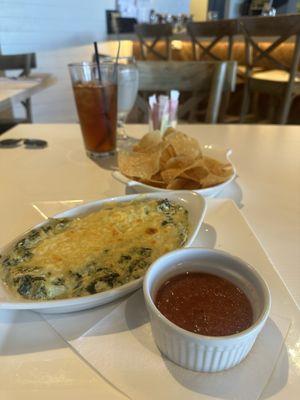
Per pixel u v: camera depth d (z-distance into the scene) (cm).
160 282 22
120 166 43
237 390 18
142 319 22
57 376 19
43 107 216
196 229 28
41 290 22
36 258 25
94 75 51
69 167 51
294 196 42
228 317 19
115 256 25
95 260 25
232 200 37
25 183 46
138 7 256
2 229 33
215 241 30
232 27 139
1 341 21
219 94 80
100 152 55
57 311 22
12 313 23
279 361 19
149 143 47
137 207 31
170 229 28
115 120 54
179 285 22
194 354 18
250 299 20
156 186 41
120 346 20
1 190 44
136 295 24
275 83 126
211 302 20
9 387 18
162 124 58
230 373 19
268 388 18
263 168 51
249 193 43
